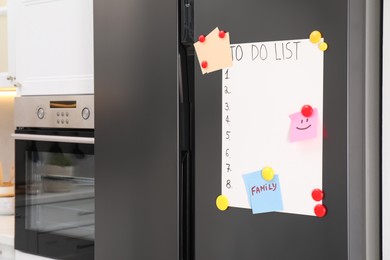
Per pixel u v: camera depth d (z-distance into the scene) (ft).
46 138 6.83
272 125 4.61
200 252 4.99
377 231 4.87
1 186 8.95
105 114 5.52
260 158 4.67
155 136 5.14
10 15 7.71
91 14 6.49
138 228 5.29
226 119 4.83
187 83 5.08
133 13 5.28
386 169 4.91
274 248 4.62
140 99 5.25
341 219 4.33
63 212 6.78
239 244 4.78
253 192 4.70
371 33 4.71
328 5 4.33
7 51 8.00
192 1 5.01
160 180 5.11
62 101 6.75
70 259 6.73
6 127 9.78
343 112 4.30
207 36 4.90
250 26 4.68
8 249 7.56
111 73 5.46
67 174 6.72
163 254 5.11
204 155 4.96
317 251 4.43
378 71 4.89
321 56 4.38
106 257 5.54
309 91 4.44
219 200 4.85
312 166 4.44
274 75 4.58
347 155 4.29
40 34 7.04
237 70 4.76
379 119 4.92
